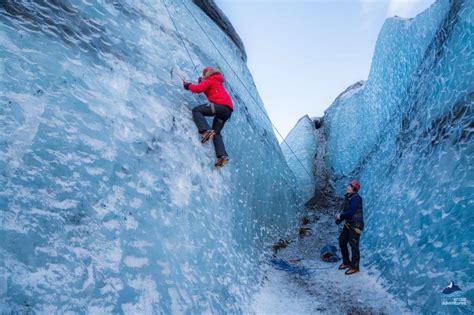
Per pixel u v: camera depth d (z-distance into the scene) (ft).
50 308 5.30
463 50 16.84
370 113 36.94
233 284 11.48
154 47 14.25
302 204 30.45
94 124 8.55
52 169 6.83
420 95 21.71
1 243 5.23
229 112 12.94
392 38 33.65
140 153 9.61
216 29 28.89
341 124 46.70
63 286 5.72
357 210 15.96
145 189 9.04
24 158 6.42
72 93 8.45
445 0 22.22
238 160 17.87
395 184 19.20
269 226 20.75
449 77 17.57
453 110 15.76
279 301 12.93
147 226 8.37
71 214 6.66
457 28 18.31
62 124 7.66
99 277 6.45
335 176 39.75
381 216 18.62
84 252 6.48
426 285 11.57
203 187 12.12
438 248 12.07
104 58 10.61
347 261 16.46
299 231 25.70
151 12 16.49
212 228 11.60
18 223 5.64
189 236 9.91
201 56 18.74
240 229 14.83
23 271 5.27
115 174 8.30
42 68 8.02
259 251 16.84
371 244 17.85
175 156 11.13
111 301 6.37
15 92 7.02
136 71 11.82
